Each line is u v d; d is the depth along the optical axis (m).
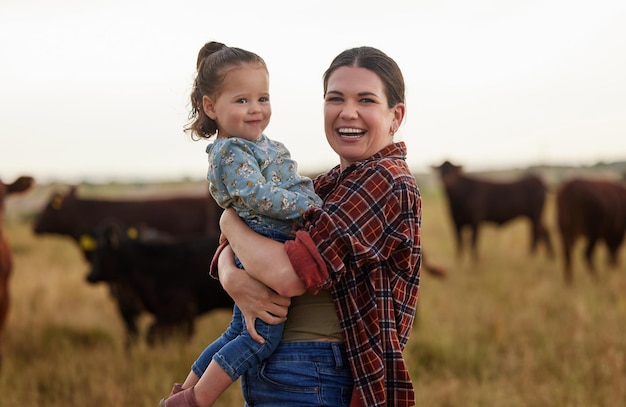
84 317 8.58
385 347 2.40
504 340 6.95
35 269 12.35
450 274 11.28
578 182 12.03
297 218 2.47
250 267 2.40
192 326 7.57
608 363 5.77
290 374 2.44
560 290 9.75
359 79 2.54
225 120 2.57
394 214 2.43
